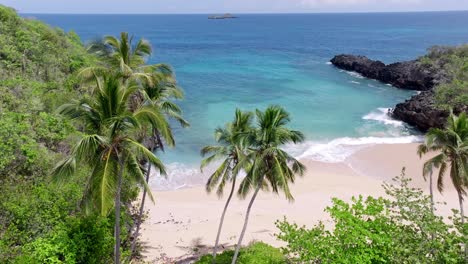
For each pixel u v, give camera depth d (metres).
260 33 199.88
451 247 11.49
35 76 37.59
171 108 20.25
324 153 40.47
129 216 21.77
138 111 14.21
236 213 28.22
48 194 16.95
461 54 72.25
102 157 13.54
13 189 17.36
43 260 14.72
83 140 12.49
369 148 42.00
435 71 69.94
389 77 76.88
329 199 30.33
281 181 16.75
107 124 13.37
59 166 13.12
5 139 20.92
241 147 18.72
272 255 19.52
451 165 22.38
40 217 16.11
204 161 19.88
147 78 18.70
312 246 15.05
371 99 64.44
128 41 20.77
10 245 15.05
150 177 34.59
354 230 14.43
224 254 21.38
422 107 48.69
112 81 13.41
